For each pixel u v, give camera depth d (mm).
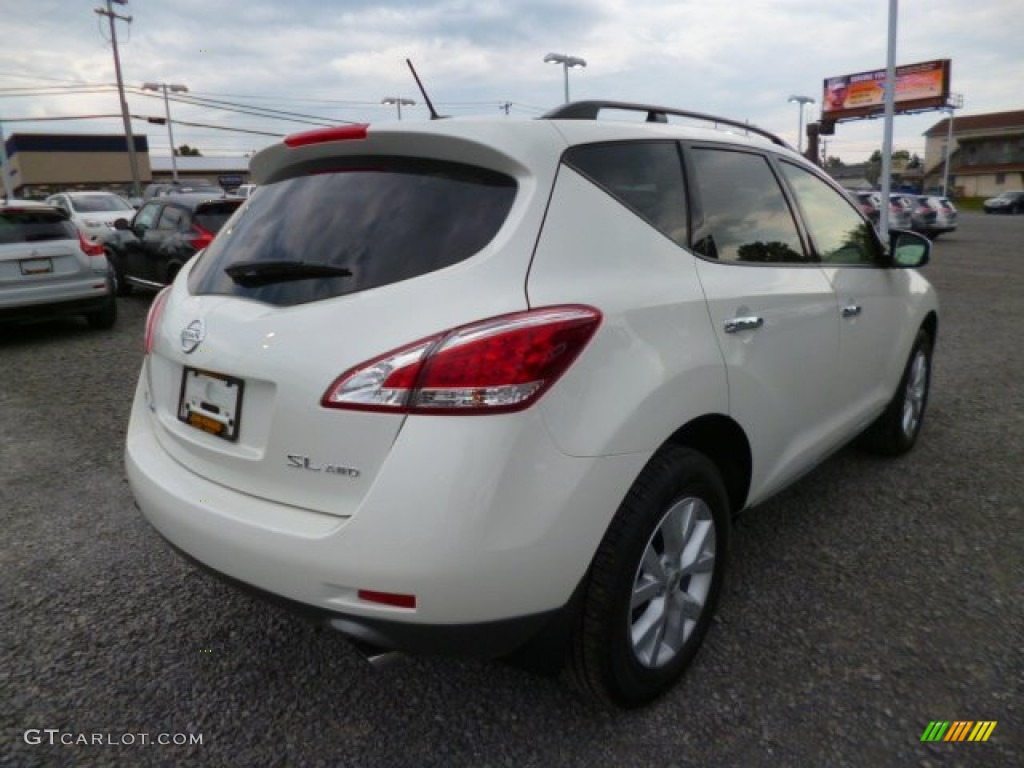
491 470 1752
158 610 2854
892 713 2248
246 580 1973
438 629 1807
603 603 1999
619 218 2213
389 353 1798
